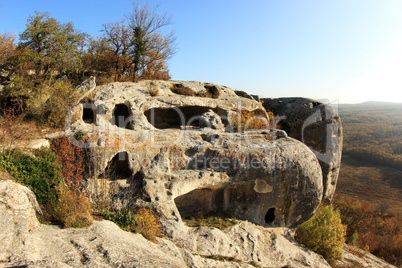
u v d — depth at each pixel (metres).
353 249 19.97
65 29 19.84
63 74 20.78
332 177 21.48
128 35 26.38
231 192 13.71
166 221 10.65
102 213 10.12
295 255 12.68
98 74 23.70
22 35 18.61
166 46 29.08
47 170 10.12
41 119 14.47
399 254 24.14
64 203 8.82
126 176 12.38
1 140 11.35
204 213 13.48
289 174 13.17
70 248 6.82
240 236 12.02
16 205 7.45
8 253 5.90
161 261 7.29
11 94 15.68
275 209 13.80
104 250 6.98
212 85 21.05
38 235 7.23
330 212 16.06
